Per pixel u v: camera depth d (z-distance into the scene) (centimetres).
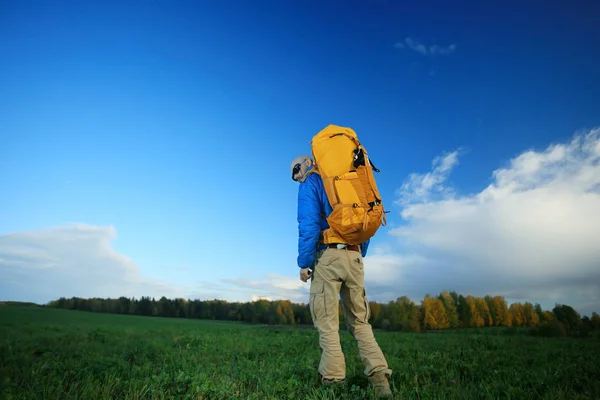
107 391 311
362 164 330
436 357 567
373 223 321
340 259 328
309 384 350
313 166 359
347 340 807
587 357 554
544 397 314
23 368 389
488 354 616
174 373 387
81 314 4231
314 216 333
